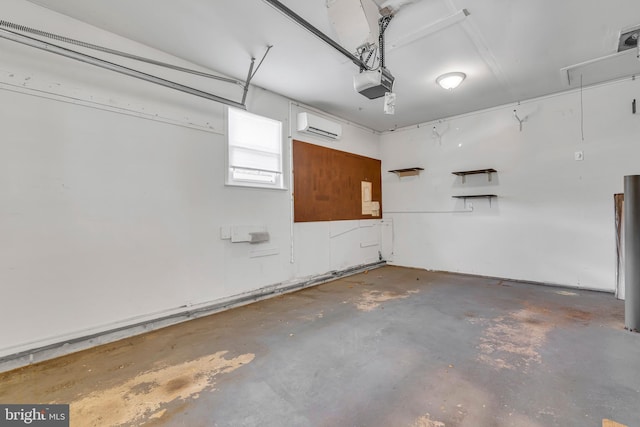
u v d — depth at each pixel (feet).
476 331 8.91
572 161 13.74
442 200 17.95
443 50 10.18
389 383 6.32
